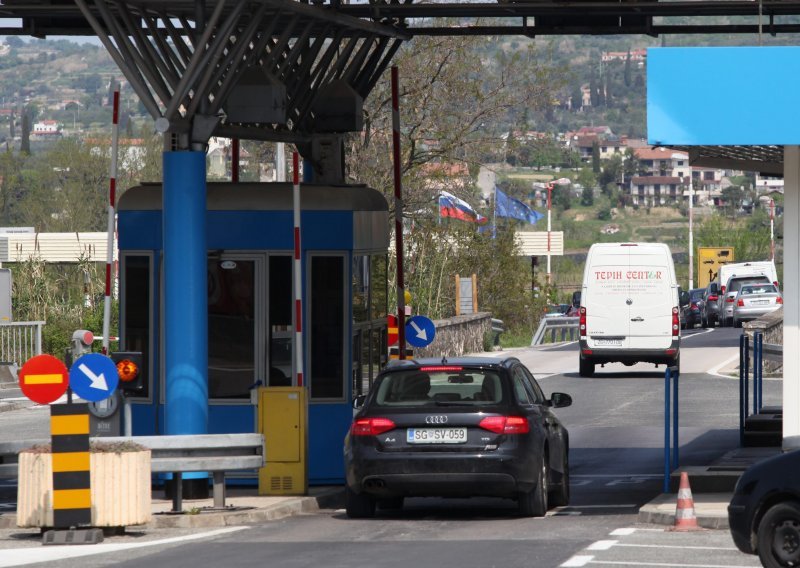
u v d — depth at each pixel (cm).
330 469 4562
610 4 4612
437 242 11644
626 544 3259
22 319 10350
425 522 3834
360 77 5350
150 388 4528
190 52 4575
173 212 4178
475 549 3206
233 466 3909
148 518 3612
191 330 4184
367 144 10388
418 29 5234
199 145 4203
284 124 5041
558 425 4234
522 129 10650
